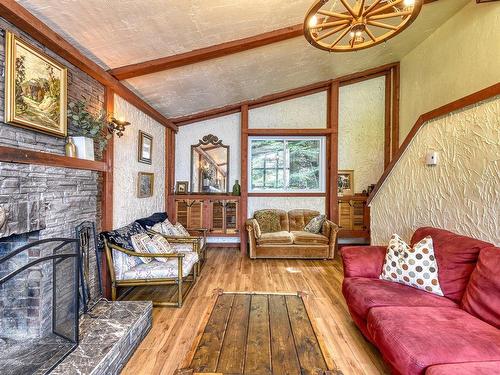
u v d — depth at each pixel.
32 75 1.86
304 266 4.25
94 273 2.64
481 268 1.81
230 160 5.61
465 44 3.40
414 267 2.19
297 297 2.82
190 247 3.85
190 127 5.59
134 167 3.74
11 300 1.87
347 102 5.51
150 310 2.40
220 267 4.19
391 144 5.27
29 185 1.79
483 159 2.06
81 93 2.50
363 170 5.54
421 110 4.41
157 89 3.66
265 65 3.85
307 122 5.47
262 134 5.34
